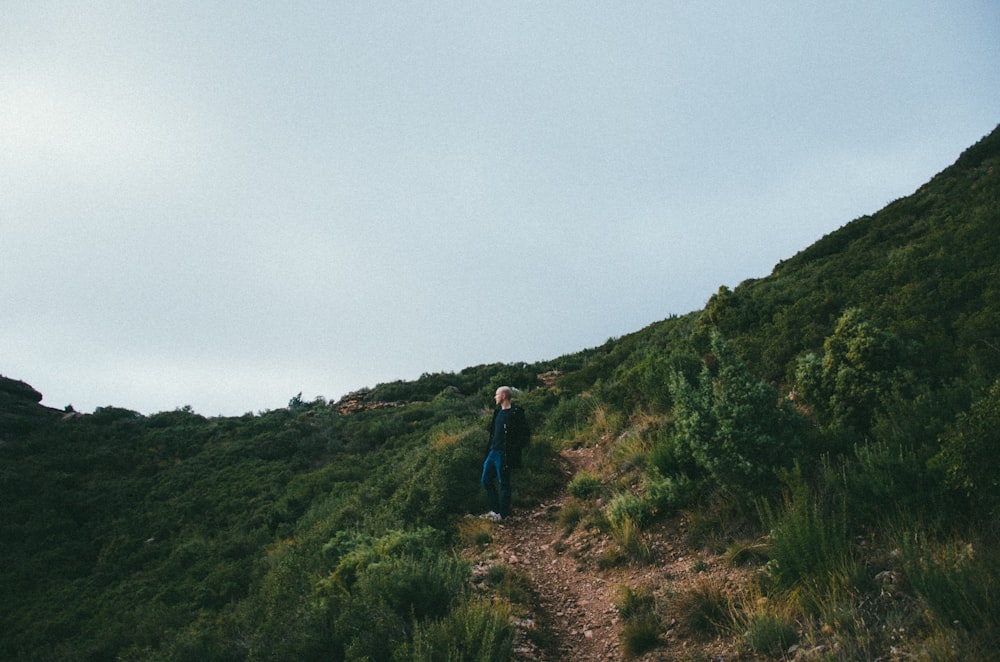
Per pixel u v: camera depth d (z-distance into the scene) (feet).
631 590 19.27
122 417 92.99
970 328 25.63
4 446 74.54
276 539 44.24
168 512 56.13
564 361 98.48
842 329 25.09
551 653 17.20
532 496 32.04
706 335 44.37
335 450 69.26
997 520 14.71
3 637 37.76
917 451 18.52
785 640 14.19
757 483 20.92
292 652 16.70
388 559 21.13
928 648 11.52
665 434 29.68
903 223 54.90
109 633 34.50
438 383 102.58
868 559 15.79
